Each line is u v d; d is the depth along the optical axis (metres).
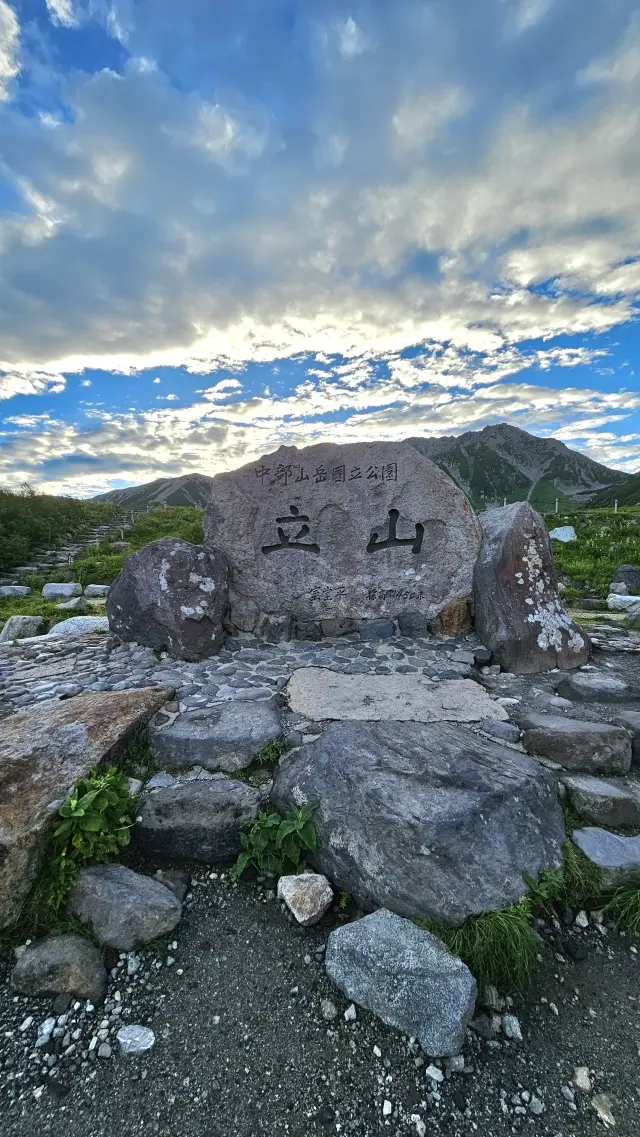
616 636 6.69
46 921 2.60
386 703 4.36
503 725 3.97
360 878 2.74
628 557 12.84
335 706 4.32
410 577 6.11
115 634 6.11
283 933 2.65
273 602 6.30
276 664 5.40
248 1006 2.31
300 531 6.28
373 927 2.44
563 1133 1.88
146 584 5.76
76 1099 1.98
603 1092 2.01
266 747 3.66
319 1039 2.18
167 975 2.44
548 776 3.23
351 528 6.20
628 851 2.87
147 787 3.41
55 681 5.06
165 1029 2.22
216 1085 2.02
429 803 2.85
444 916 2.50
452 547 6.00
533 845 2.82
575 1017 2.28
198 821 3.05
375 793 2.94
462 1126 1.90
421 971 2.21
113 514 31.41
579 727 3.72
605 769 3.51
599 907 2.72
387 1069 2.06
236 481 6.39
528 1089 2.01
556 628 5.36
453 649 5.63
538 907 2.68
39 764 3.17
